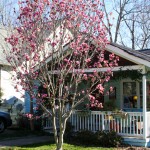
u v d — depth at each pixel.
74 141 13.41
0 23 21.50
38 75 10.45
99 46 10.92
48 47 10.46
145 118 12.77
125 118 13.27
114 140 12.45
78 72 10.34
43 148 11.73
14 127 17.89
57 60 10.48
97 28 10.49
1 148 11.66
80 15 10.23
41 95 11.60
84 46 10.19
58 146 10.14
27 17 9.88
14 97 21.17
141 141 12.67
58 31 11.37
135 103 15.86
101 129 13.83
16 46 10.41
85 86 14.67
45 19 10.09
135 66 13.13
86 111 14.20
